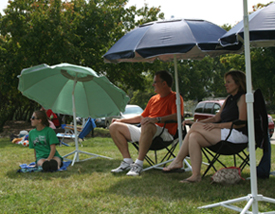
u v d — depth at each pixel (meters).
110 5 19.78
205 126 4.07
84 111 6.47
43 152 5.32
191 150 4.05
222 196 3.44
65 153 7.78
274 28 3.15
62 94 6.28
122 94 5.90
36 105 23.22
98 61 18.05
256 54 22.20
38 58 16.52
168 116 4.82
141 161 4.69
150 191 3.70
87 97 6.29
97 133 16.61
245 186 3.83
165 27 4.38
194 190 3.68
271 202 2.97
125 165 4.94
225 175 3.88
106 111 6.38
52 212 3.08
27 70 5.35
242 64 23.64
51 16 16.08
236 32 3.31
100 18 18.17
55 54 15.78
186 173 4.76
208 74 46.94
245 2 2.66
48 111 11.45
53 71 5.81
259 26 3.22
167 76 5.06
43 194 3.68
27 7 16.47
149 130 4.67
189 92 48.12
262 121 3.89
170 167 4.39
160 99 5.12
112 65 18.34
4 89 17.03
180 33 4.20
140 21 20.16
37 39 15.47
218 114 4.51
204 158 6.31
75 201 3.38
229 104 4.25
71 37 16.73
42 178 4.57
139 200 3.37
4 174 4.93
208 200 3.36
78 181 4.34
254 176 2.74
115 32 19.39
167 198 3.41
